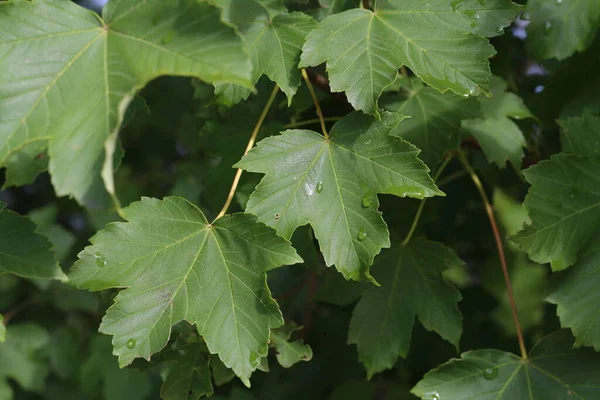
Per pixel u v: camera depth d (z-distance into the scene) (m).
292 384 1.12
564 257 0.87
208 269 0.82
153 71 0.78
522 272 1.22
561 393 0.88
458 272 1.20
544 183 0.87
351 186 0.83
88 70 0.79
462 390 0.89
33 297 1.33
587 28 0.92
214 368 0.89
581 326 0.87
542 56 0.93
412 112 0.91
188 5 0.78
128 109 0.83
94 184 0.76
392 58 0.83
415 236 0.98
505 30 1.01
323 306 1.07
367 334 0.93
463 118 0.91
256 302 0.82
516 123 1.01
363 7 0.89
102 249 0.82
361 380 1.09
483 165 1.07
